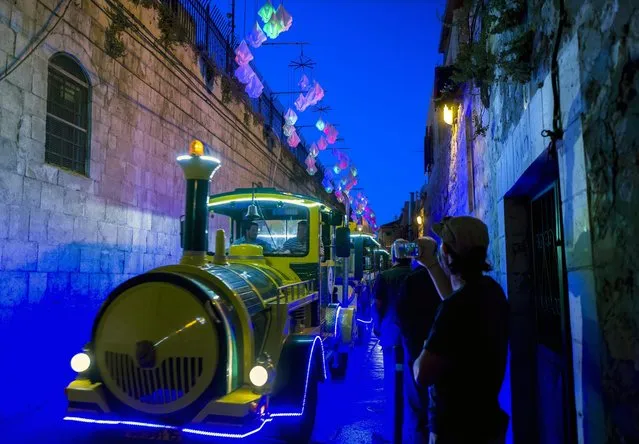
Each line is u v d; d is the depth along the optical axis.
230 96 13.95
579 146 2.29
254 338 4.26
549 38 2.86
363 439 5.24
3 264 5.74
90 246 7.44
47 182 6.52
